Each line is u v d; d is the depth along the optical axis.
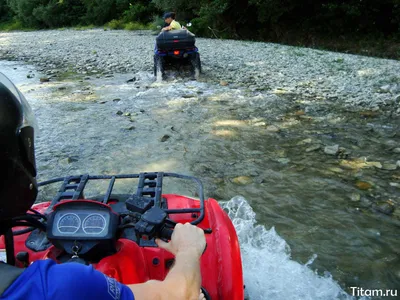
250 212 4.49
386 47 17.47
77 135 7.05
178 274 1.53
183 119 7.82
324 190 4.95
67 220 2.14
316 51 17.39
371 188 4.96
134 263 2.21
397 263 3.65
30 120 1.52
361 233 4.08
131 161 5.93
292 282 3.38
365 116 7.90
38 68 14.69
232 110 8.37
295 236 4.05
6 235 1.73
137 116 8.08
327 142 6.53
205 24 24.22
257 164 5.74
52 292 1.19
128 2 36.53
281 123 7.52
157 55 11.28
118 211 2.75
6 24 50.00
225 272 2.47
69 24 42.97
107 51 18.55
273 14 21.28
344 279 3.45
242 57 15.34
